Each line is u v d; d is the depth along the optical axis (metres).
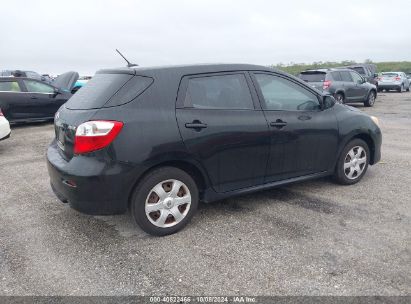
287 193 4.73
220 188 3.82
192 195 3.67
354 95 15.17
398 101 19.03
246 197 4.60
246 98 3.92
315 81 14.34
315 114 4.43
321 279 2.86
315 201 4.44
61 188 3.43
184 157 3.50
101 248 3.40
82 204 3.30
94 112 3.26
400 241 3.42
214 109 3.69
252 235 3.60
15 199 4.73
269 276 2.91
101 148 3.19
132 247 3.41
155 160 3.36
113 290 2.78
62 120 3.58
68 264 3.14
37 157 7.07
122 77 3.46
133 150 3.25
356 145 4.88
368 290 2.71
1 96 10.34
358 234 3.57
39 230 3.80
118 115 3.24
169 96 3.49
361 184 5.04
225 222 3.90
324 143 4.48
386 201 4.41
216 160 3.69
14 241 3.57
